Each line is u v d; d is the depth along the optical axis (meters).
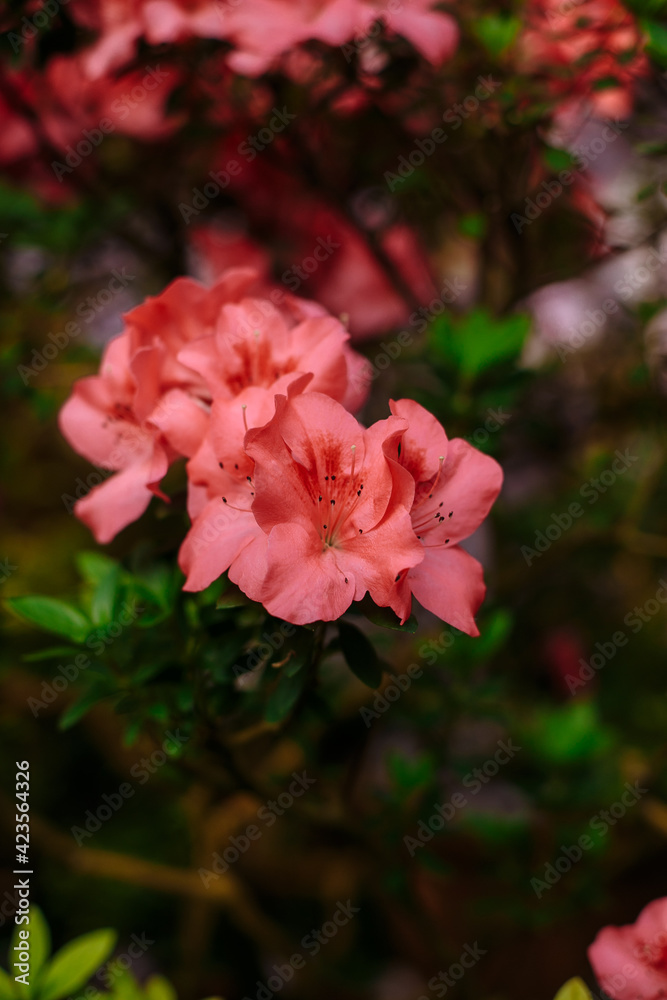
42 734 0.89
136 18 0.62
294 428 0.50
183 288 0.54
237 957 0.89
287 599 0.48
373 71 0.64
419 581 0.51
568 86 0.64
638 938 0.55
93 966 0.57
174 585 0.55
